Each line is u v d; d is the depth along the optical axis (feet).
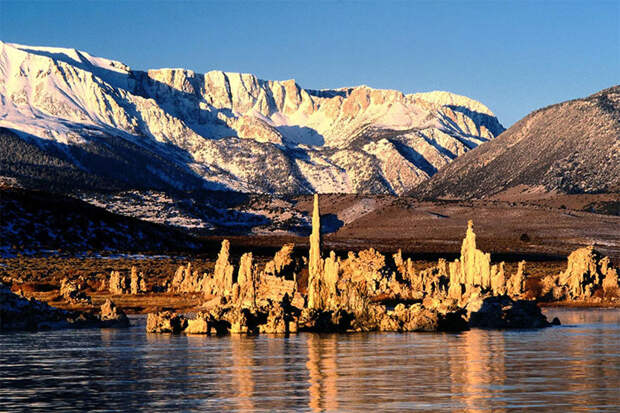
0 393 177.17
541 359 221.87
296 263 393.29
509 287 435.53
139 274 501.56
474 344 257.96
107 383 188.75
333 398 169.17
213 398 170.30
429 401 165.17
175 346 257.55
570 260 483.51
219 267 442.50
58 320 334.85
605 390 175.52
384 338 279.28
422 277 442.09
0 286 342.64
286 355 232.53
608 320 347.77
